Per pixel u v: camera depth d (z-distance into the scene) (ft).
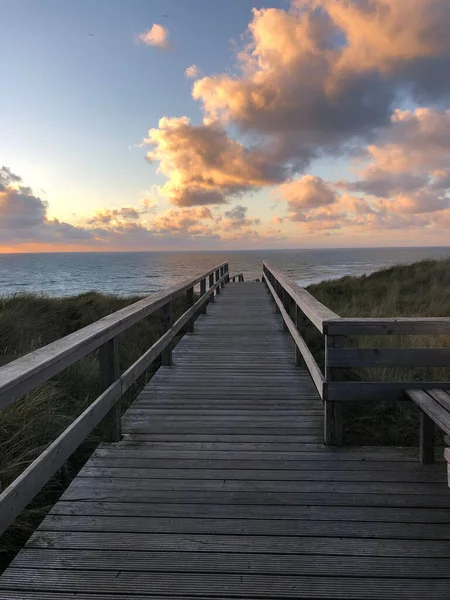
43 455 6.59
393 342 19.35
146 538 6.93
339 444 10.34
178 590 5.83
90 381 15.89
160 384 15.55
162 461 9.65
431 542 6.79
